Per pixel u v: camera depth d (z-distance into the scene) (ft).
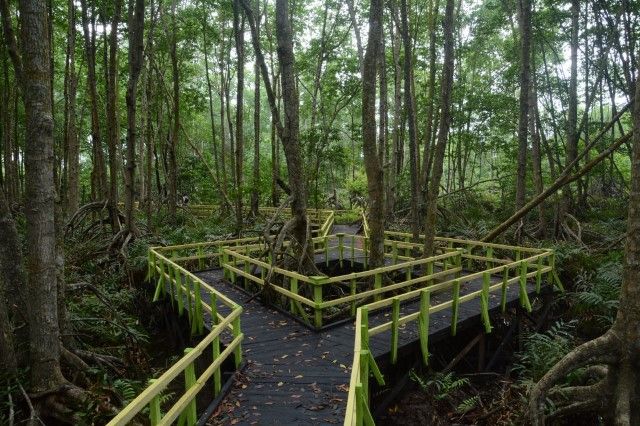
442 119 35.40
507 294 35.32
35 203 19.25
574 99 53.98
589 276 41.06
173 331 36.17
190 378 16.43
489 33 67.51
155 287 40.01
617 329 19.51
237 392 19.80
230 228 65.26
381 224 32.35
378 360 23.06
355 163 114.32
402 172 83.61
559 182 36.94
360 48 62.85
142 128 78.43
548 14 56.70
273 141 81.87
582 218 64.85
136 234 49.60
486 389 29.07
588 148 37.29
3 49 54.75
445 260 38.93
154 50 68.13
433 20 63.82
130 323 35.96
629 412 18.93
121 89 94.12
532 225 63.16
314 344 25.39
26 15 18.19
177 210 78.59
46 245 19.76
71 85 49.16
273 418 17.60
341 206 107.04
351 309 29.94
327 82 80.79
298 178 34.99
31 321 20.15
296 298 28.48
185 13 67.77
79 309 33.04
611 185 81.56
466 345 29.50
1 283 21.63
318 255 50.16
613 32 53.21
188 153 115.34
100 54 65.10
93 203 51.85
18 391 20.22
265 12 74.43
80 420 19.26
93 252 46.57
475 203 81.97
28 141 18.86
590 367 22.59
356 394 13.62
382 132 48.62
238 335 21.58
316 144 74.02
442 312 30.71
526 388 25.63
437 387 25.88
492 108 72.64
